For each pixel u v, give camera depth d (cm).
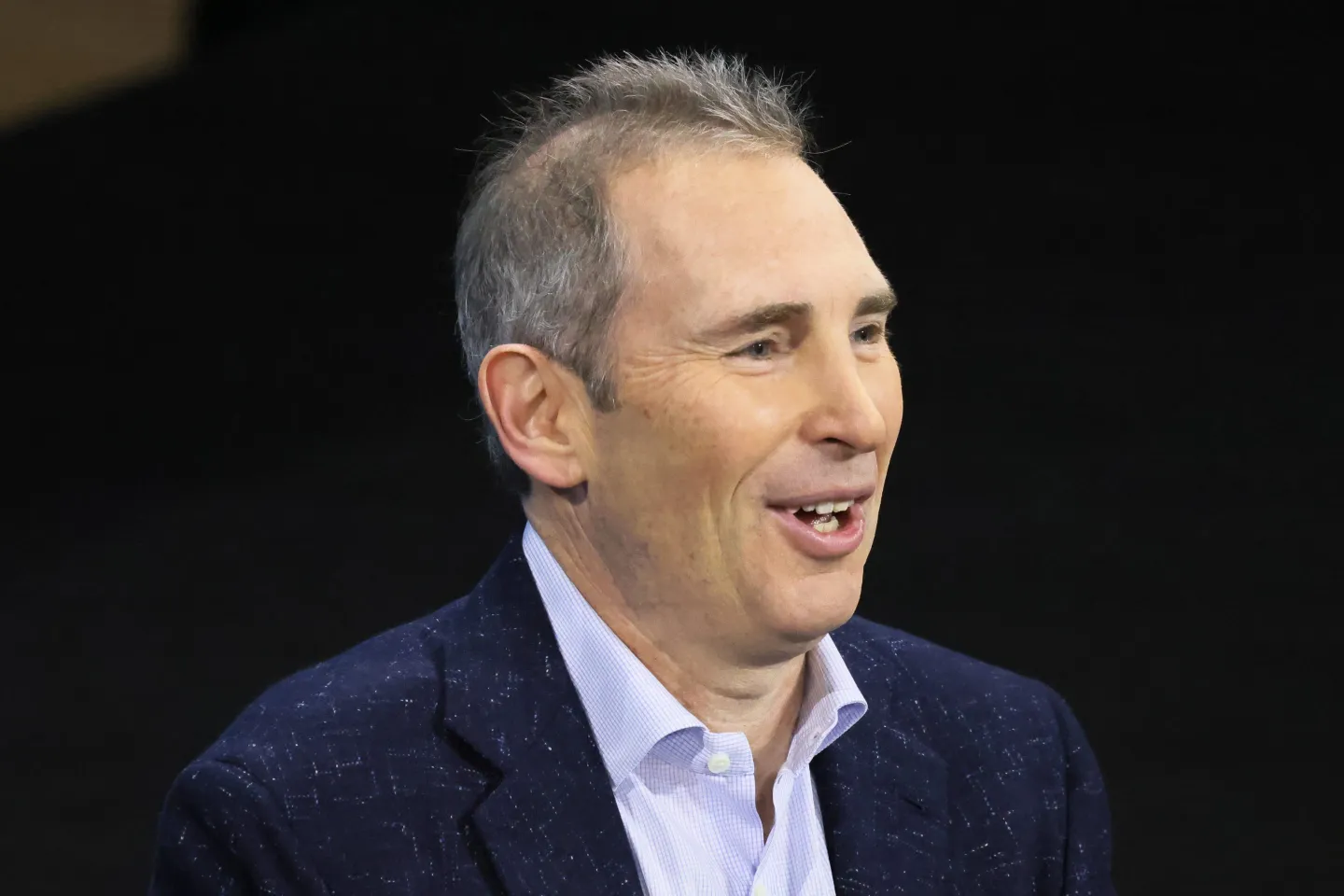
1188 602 1264
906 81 1923
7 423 1490
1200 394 1483
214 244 1731
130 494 1408
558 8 2102
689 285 454
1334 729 1145
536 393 483
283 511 1380
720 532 461
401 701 487
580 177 473
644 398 459
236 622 1253
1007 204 1719
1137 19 2072
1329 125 1841
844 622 468
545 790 477
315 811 460
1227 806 1083
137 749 1130
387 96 1941
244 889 450
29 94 2022
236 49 2102
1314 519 1343
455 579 1292
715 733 499
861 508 473
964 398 1488
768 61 1944
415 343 1594
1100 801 554
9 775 1108
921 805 521
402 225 1744
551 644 498
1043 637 1228
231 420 1495
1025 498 1376
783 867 498
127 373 1559
